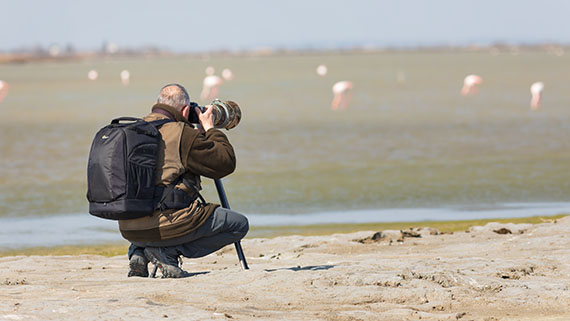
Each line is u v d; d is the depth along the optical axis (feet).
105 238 178.29
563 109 527.81
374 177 260.21
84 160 309.63
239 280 96.43
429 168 278.05
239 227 98.17
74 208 214.28
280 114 513.86
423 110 532.73
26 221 197.77
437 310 85.97
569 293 91.56
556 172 265.54
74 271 120.98
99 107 629.10
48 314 78.07
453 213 203.31
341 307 85.92
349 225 188.75
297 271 98.63
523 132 388.98
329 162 295.48
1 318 76.64
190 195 95.71
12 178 264.52
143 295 89.51
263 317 79.61
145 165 91.09
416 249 141.59
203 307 83.66
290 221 194.90
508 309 86.38
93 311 78.79
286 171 274.16
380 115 497.87
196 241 98.02
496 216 198.39
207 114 95.86
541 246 134.41
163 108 94.84
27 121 486.79
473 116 482.69
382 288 92.07
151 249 98.73
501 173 265.13
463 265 107.96
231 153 94.73
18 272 120.06
